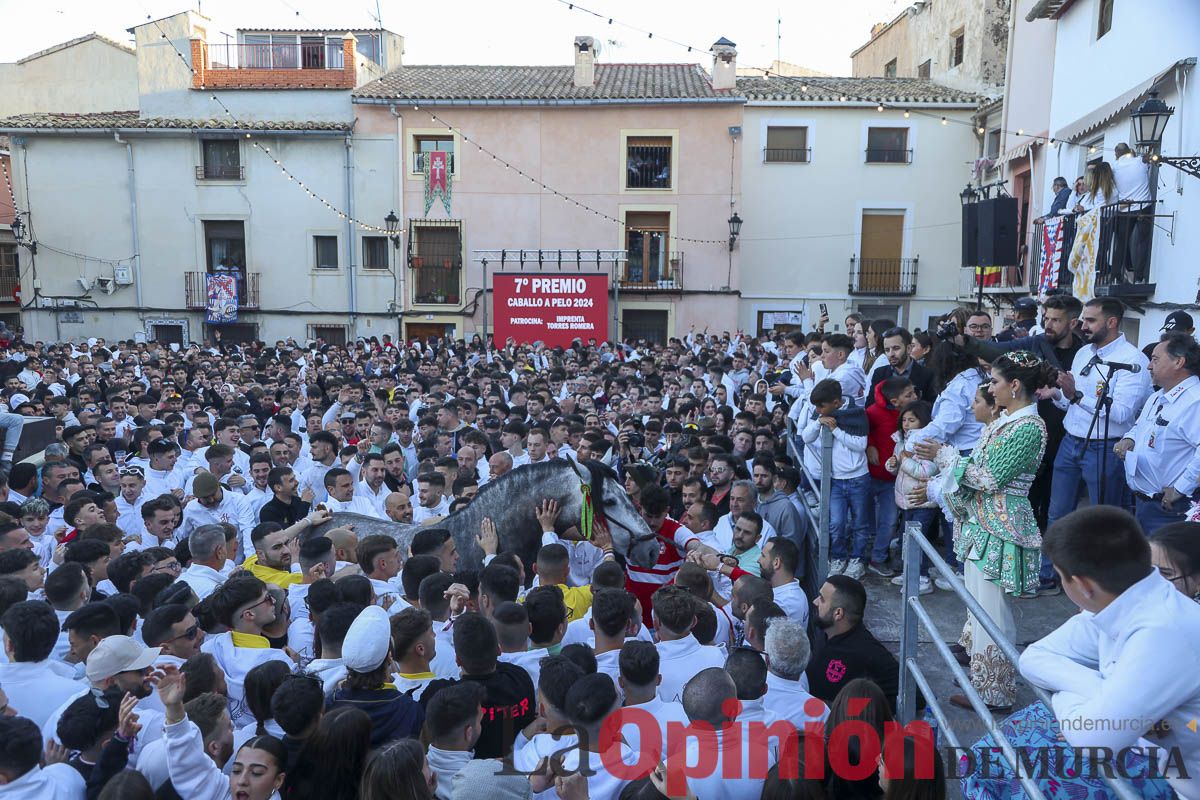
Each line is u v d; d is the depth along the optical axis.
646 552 5.78
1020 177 19.62
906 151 26.23
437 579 4.78
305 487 8.52
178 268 27.06
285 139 26.47
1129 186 11.74
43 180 27.02
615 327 25.62
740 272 27.03
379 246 26.83
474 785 3.44
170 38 26.53
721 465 7.48
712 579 5.72
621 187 26.03
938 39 28.31
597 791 3.52
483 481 8.82
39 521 6.95
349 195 26.42
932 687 4.95
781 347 18.38
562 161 26.08
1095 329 6.21
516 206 26.28
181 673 3.70
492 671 4.05
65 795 3.48
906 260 26.47
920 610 4.02
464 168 26.22
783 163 26.62
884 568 7.21
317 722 3.54
